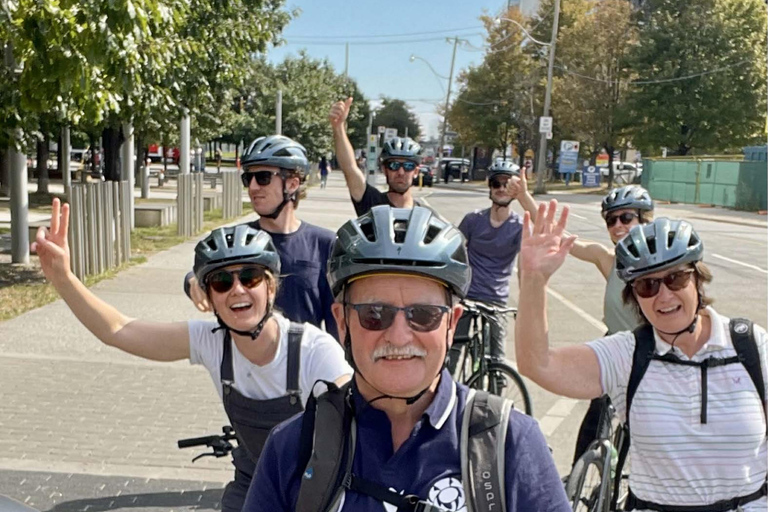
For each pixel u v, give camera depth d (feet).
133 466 17.01
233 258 8.89
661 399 8.99
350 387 6.33
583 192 156.25
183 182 59.47
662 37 146.41
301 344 9.23
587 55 158.51
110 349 26.05
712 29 145.18
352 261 6.09
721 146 151.02
